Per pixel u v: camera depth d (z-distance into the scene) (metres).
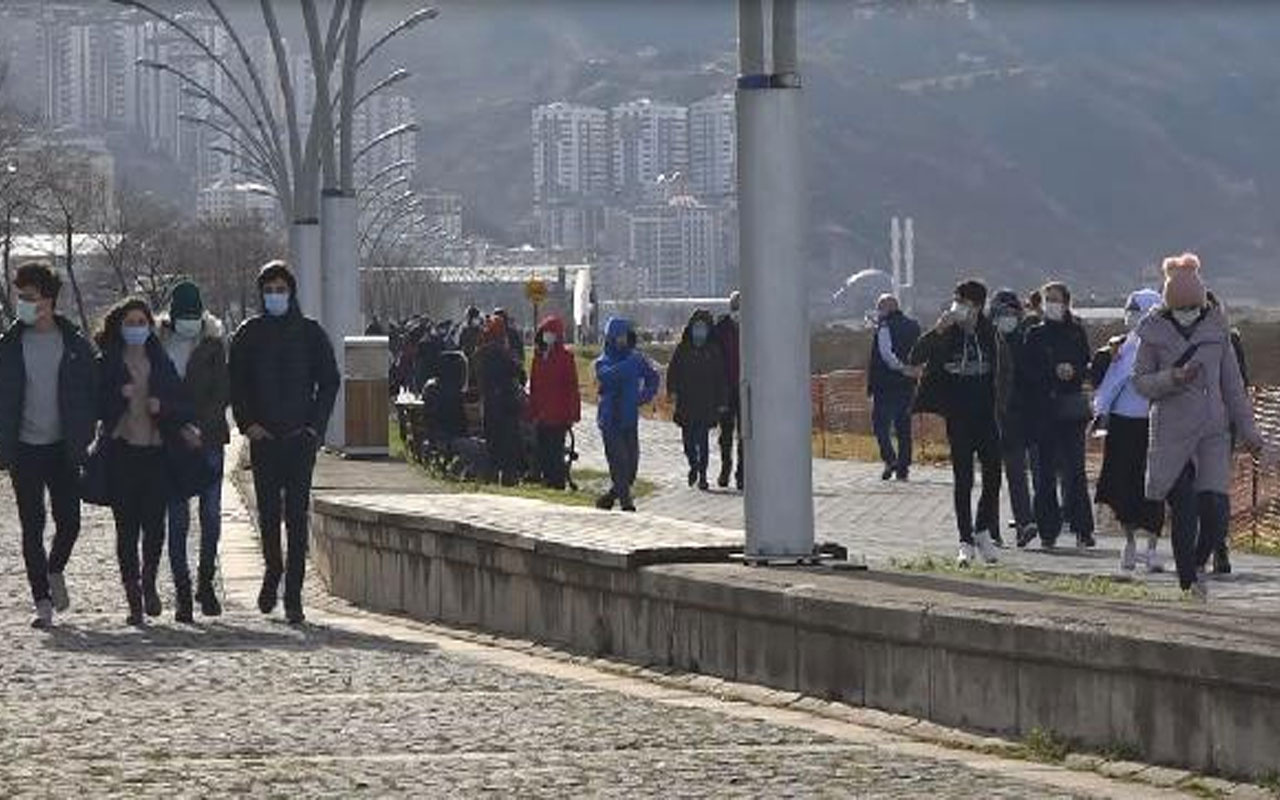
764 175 34.81
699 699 31.53
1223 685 23.88
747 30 34.84
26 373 42.22
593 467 93.31
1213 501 38.94
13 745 27.31
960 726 27.67
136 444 42.66
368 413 90.56
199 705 30.89
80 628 41.97
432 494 54.06
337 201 97.44
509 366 77.31
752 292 34.91
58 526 42.69
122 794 23.81
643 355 66.12
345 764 25.72
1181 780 24.02
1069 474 54.00
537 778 24.64
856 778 24.56
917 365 48.69
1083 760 25.36
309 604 47.50
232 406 43.34
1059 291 53.81
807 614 30.62
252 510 71.75
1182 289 38.59
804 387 35.00
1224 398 38.91
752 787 24.02
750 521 35.03
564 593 37.41
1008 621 26.86
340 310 96.94
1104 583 38.19
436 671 34.91
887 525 60.53
